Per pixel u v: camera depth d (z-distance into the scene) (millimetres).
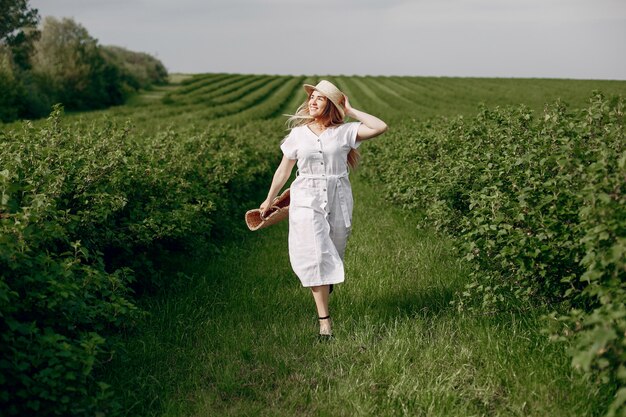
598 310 2707
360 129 4172
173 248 6434
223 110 48594
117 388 3408
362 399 3285
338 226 4289
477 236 4520
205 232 6504
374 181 12852
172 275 5812
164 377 3615
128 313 4141
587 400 3014
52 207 3654
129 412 3180
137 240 5125
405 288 5227
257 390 3461
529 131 4984
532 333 3857
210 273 5980
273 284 5582
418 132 10500
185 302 4992
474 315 4301
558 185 3979
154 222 5289
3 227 3135
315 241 4133
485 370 3531
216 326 4441
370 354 3842
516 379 3373
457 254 5625
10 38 65312
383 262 6105
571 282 3678
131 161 5645
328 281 4125
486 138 5895
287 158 4305
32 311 3262
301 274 4172
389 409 3166
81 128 6516
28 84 53875
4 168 4184
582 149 3838
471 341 3939
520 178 4395
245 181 9852
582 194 3078
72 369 3033
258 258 6688
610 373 2857
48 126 5359
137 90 81125
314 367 3738
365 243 7207
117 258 5168
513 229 4035
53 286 3197
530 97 51281
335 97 4172
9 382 2770
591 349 2426
